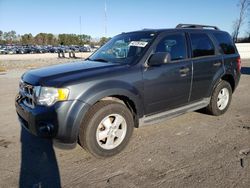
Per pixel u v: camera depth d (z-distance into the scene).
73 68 3.85
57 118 3.26
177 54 4.50
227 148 3.93
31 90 3.53
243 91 8.34
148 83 3.98
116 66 3.85
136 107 3.89
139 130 4.70
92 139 3.48
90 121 3.44
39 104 3.37
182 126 4.89
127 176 3.20
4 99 7.50
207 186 2.96
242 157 3.63
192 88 4.70
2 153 3.84
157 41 4.23
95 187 2.98
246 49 25.92
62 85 3.29
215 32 5.41
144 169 3.35
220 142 4.16
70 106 3.28
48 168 3.42
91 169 3.38
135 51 4.18
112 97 3.82
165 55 3.81
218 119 5.29
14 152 3.88
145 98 3.99
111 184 3.03
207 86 5.01
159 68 4.13
